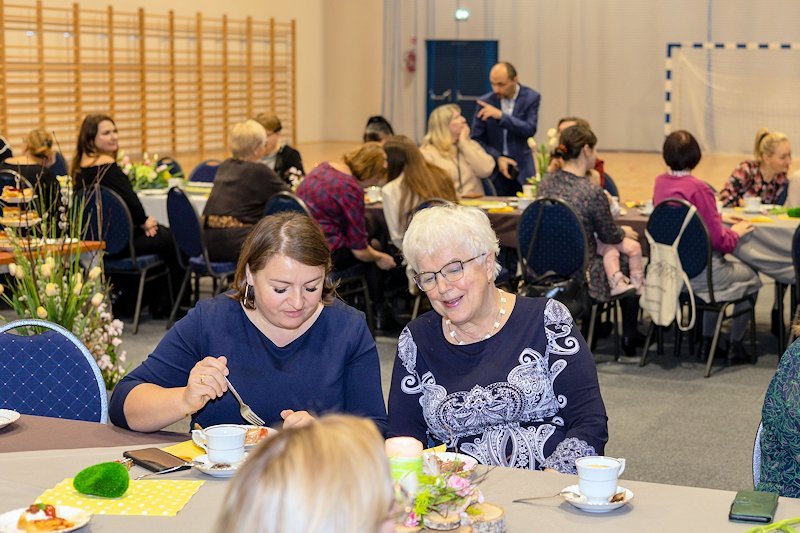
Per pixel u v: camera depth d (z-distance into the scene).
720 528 1.58
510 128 7.47
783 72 14.91
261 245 2.04
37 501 1.69
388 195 5.32
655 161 14.48
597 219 4.89
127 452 1.92
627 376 4.92
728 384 4.78
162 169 6.64
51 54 11.32
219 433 1.85
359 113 17.22
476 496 1.52
